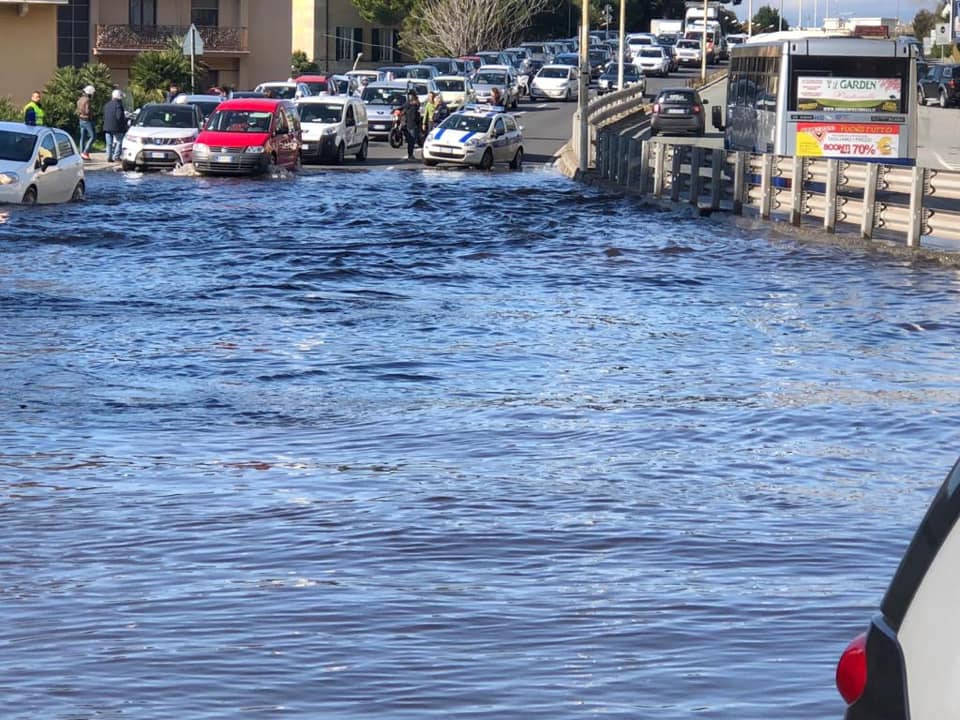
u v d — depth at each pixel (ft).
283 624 21.81
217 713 18.31
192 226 89.45
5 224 86.94
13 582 23.93
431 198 112.98
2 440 35.04
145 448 34.37
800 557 25.54
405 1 348.59
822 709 18.48
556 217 99.81
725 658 20.42
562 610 22.53
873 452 34.40
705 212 101.40
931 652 9.53
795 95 107.04
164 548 25.90
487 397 41.01
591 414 38.58
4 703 18.65
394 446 34.73
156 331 52.24
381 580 24.06
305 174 139.44
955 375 45.06
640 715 18.28
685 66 348.79
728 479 31.50
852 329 53.98
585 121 140.87
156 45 230.48
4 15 184.44
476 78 248.52
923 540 9.77
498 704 18.65
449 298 62.08
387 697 18.86
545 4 380.78
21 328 52.34
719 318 56.54
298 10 337.93
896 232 81.56
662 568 24.85
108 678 19.52
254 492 30.04
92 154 155.43
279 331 52.65
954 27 314.55
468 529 27.22
